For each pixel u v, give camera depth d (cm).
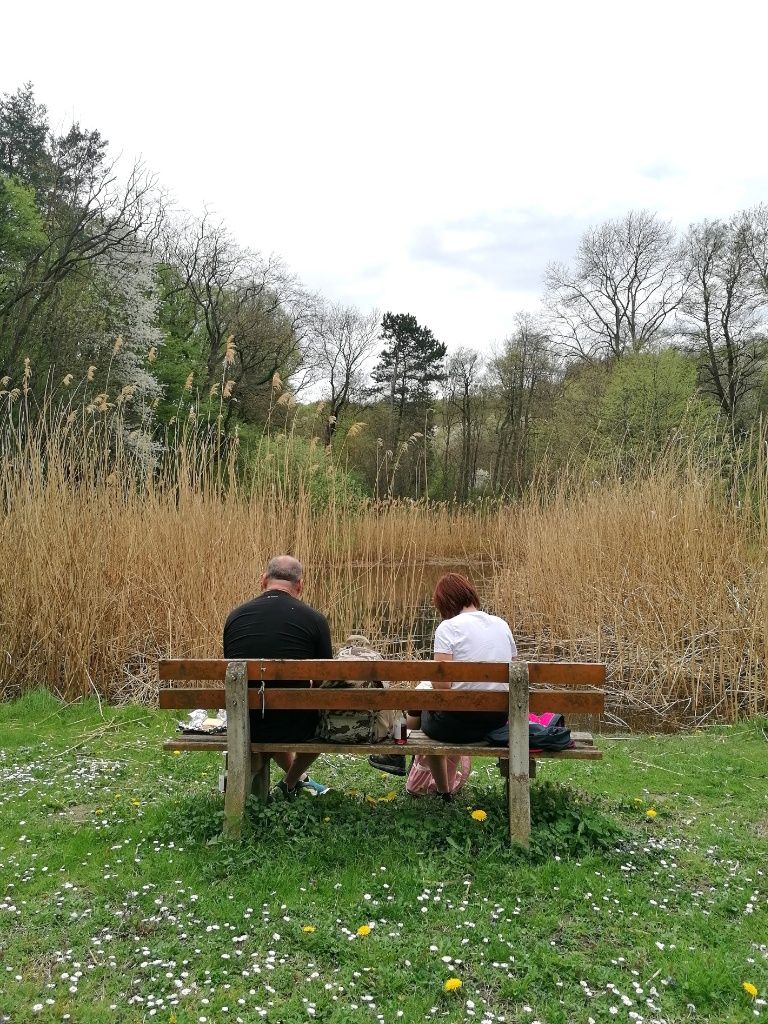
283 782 404
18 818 391
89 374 807
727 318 2773
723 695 654
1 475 723
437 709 345
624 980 250
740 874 333
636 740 581
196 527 720
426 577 1311
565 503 1060
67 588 668
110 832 364
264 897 296
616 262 3139
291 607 377
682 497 797
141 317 2189
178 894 299
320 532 850
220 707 355
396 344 4275
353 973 249
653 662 747
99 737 553
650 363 2211
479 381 3897
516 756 336
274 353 3069
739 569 727
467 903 292
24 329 1841
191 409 831
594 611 826
